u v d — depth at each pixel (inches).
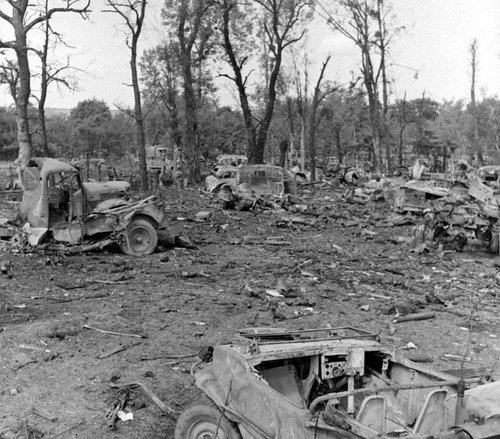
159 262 600.1
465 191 780.6
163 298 455.2
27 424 249.4
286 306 450.6
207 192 1304.1
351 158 3149.6
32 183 634.2
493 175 1143.0
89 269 550.3
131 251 631.8
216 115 2839.6
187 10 1529.3
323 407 193.3
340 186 1750.7
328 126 2640.3
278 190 1187.3
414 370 213.0
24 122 971.3
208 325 390.9
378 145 1850.4
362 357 220.8
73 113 2805.1
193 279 530.6
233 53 1581.0
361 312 446.6
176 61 1822.1
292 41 1596.9
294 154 2289.6
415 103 3181.6
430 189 978.1
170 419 260.5
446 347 374.6
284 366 223.1
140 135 1298.0
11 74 1160.8
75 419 255.9
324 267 614.5
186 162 1630.2
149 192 1253.7
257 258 653.9
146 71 1878.7
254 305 446.9
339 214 1077.1
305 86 1937.7
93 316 396.5
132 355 330.0
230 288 499.5
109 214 624.4
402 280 561.0
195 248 697.0
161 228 657.6
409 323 424.8
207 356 241.0
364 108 2652.6
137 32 1261.1
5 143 2645.2
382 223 969.5
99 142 2566.4
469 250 732.0
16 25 944.9
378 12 1843.0
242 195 1132.5
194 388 291.0
